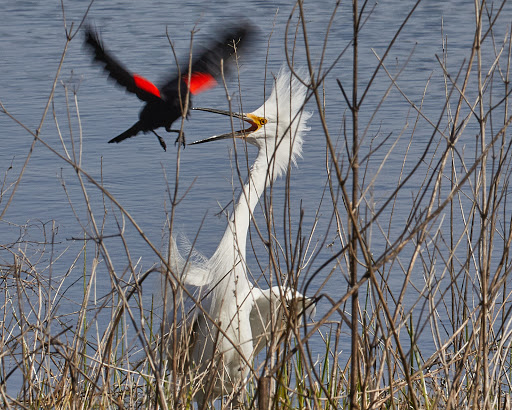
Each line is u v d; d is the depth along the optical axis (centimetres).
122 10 3959
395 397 812
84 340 785
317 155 1877
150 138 2075
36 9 4053
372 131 2028
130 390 806
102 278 1352
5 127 2170
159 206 1628
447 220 1502
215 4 3981
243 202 987
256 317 1020
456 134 650
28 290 1196
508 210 1471
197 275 988
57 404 786
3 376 822
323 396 833
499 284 675
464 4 3819
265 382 630
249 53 805
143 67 2777
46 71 2783
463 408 764
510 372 853
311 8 3731
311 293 1289
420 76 2534
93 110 2311
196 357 969
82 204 1667
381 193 1645
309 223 1534
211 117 2167
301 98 1070
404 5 3828
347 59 2798
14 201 1680
